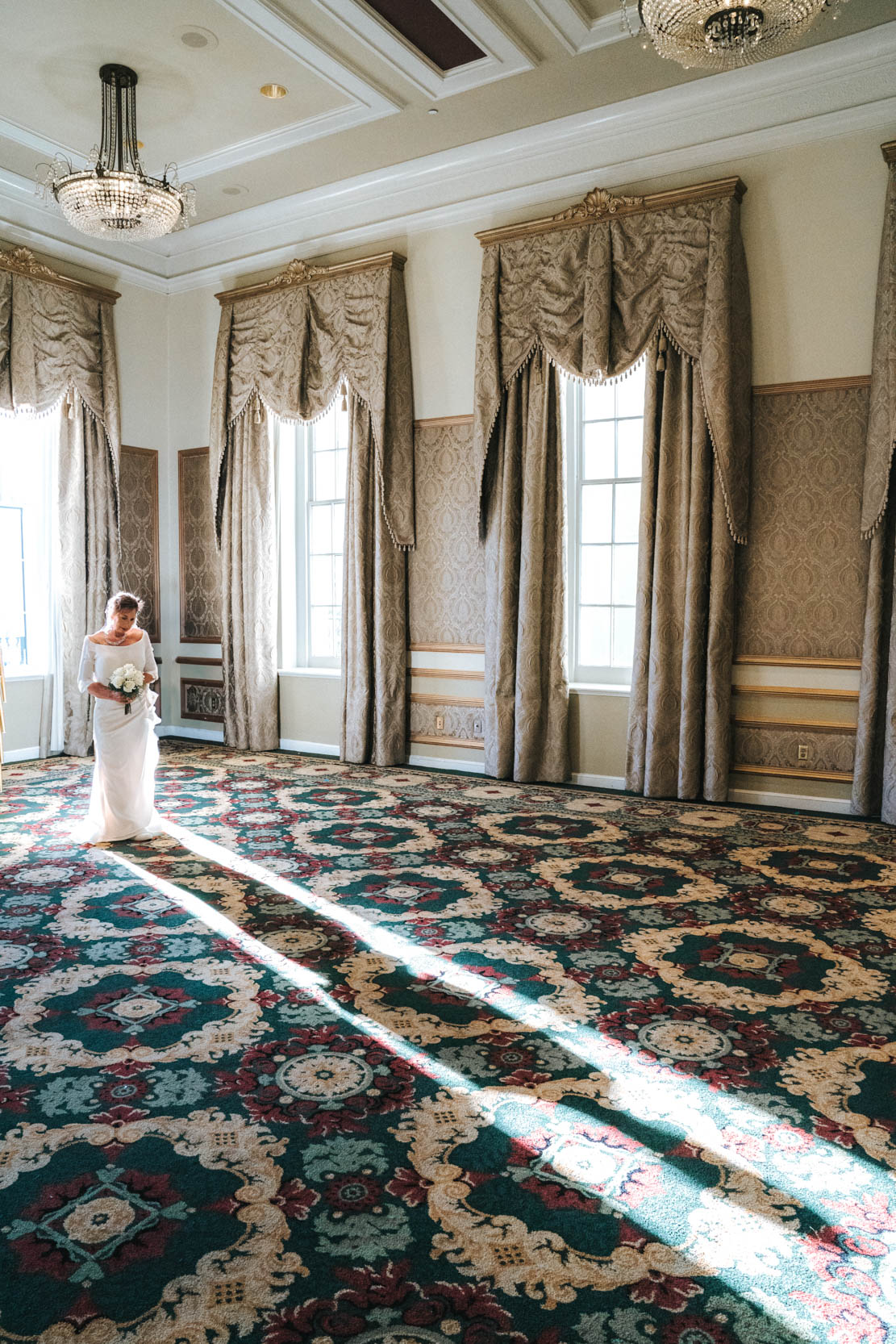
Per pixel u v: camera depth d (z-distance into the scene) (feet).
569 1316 5.43
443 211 22.02
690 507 18.63
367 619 23.18
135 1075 8.14
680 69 17.87
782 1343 5.24
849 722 18.10
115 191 16.12
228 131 20.31
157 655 27.61
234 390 25.32
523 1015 9.35
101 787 15.97
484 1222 6.23
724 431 18.07
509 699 21.18
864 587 17.80
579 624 21.58
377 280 22.49
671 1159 6.95
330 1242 6.04
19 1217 6.26
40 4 15.64
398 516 22.77
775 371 18.49
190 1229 6.16
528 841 15.87
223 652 26.16
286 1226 6.19
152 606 27.32
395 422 22.63
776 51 12.26
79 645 24.56
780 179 18.20
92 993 9.82
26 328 22.90
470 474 22.11
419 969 10.49
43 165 17.07
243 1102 7.72
